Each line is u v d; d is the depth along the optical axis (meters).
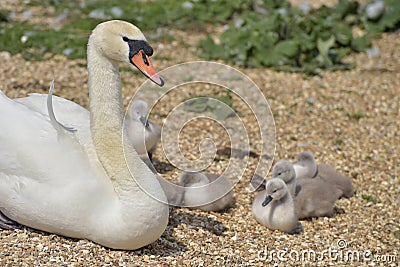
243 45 18.95
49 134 9.17
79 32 19.44
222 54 18.81
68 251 9.03
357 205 11.85
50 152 8.99
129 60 8.73
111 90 8.95
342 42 20.02
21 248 9.03
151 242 9.20
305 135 14.55
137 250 9.30
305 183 11.65
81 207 8.84
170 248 9.59
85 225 8.96
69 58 17.66
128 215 8.77
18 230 9.47
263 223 10.75
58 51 17.91
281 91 16.80
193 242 9.89
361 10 22.34
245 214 11.15
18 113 9.37
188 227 10.34
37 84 15.71
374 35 21.56
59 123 9.27
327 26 19.47
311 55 18.77
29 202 8.98
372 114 15.85
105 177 9.04
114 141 8.91
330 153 13.82
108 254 9.07
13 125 9.22
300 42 18.77
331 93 16.89
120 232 8.84
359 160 13.60
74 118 10.01
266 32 19.17
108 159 8.93
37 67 16.80
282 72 18.23
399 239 10.72
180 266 9.11
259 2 22.44
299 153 12.41
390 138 14.68
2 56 17.31
